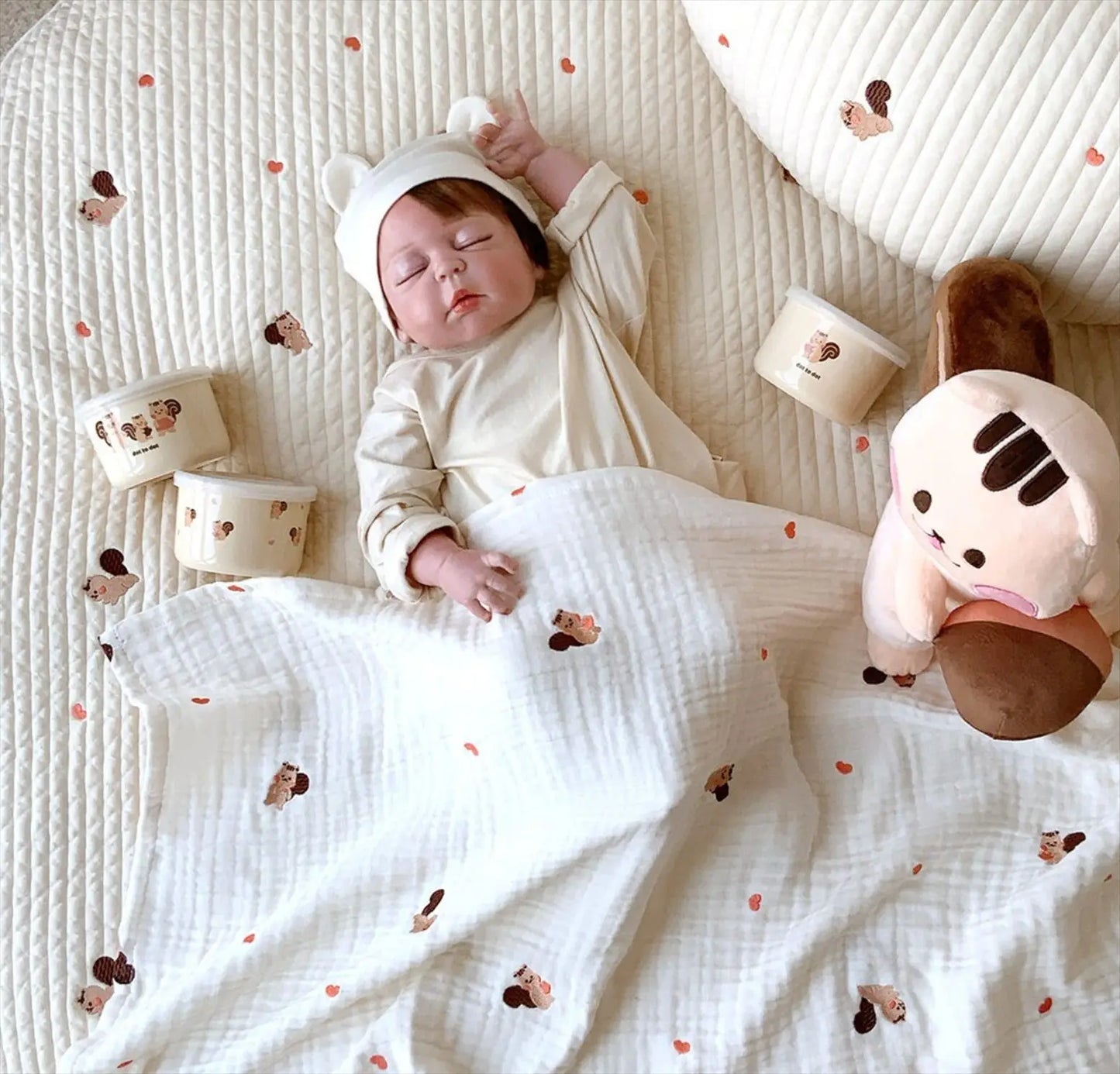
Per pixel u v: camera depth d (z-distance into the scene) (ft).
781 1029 3.30
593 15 3.94
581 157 3.85
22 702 3.77
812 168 3.52
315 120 3.94
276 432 3.92
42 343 3.93
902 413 3.83
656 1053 3.33
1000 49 3.01
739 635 3.37
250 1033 3.50
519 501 3.50
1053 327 3.74
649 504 3.47
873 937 3.37
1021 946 3.24
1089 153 3.04
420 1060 3.32
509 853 3.45
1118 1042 3.22
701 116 3.91
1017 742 3.46
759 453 3.87
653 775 3.28
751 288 3.87
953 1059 3.19
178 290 3.95
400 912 3.56
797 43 3.24
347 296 3.93
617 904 3.29
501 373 3.67
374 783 3.74
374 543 3.57
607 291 3.73
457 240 3.51
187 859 3.67
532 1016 3.41
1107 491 2.74
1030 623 3.04
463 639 3.51
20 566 3.85
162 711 3.71
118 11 4.01
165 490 3.92
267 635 3.76
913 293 3.81
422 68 3.95
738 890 3.43
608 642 3.34
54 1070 3.56
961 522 2.84
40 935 3.64
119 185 3.96
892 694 3.62
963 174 3.21
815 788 3.57
